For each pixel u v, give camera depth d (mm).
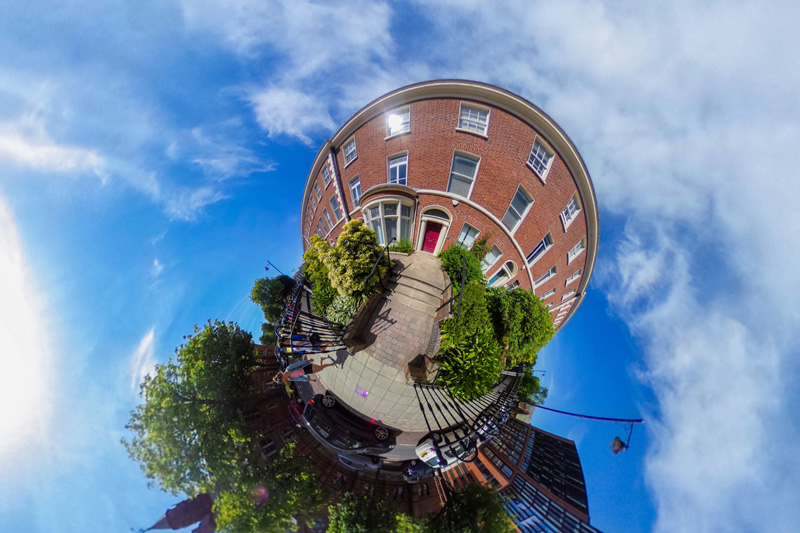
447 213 15211
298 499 12281
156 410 12406
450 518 12188
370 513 12023
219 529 11055
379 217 15922
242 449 13016
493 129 13492
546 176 14047
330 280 12375
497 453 18172
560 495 17688
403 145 14953
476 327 10859
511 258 15352
